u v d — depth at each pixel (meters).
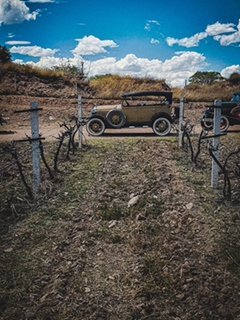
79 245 4.55
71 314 3.31
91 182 6.88
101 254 4.36
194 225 4.90
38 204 5.82
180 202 5.73
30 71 24.88
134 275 3.89
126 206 5.76
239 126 14.34
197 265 3.97
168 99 11.37
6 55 29.81
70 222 5.22
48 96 23.25
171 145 9.61
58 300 3.50
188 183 6.61
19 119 16.14
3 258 4.25
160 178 6.91
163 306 3.41
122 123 11.29
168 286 3.66
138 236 4.69
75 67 28.83
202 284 3.66
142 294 3.56
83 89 25.06
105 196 6.17
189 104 22.23
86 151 9.21
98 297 3.55
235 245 4.31
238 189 6.18
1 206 5.71
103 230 4.95
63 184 6.75
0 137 11.09
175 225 4.97
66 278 3.86
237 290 3.53
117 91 24.53
